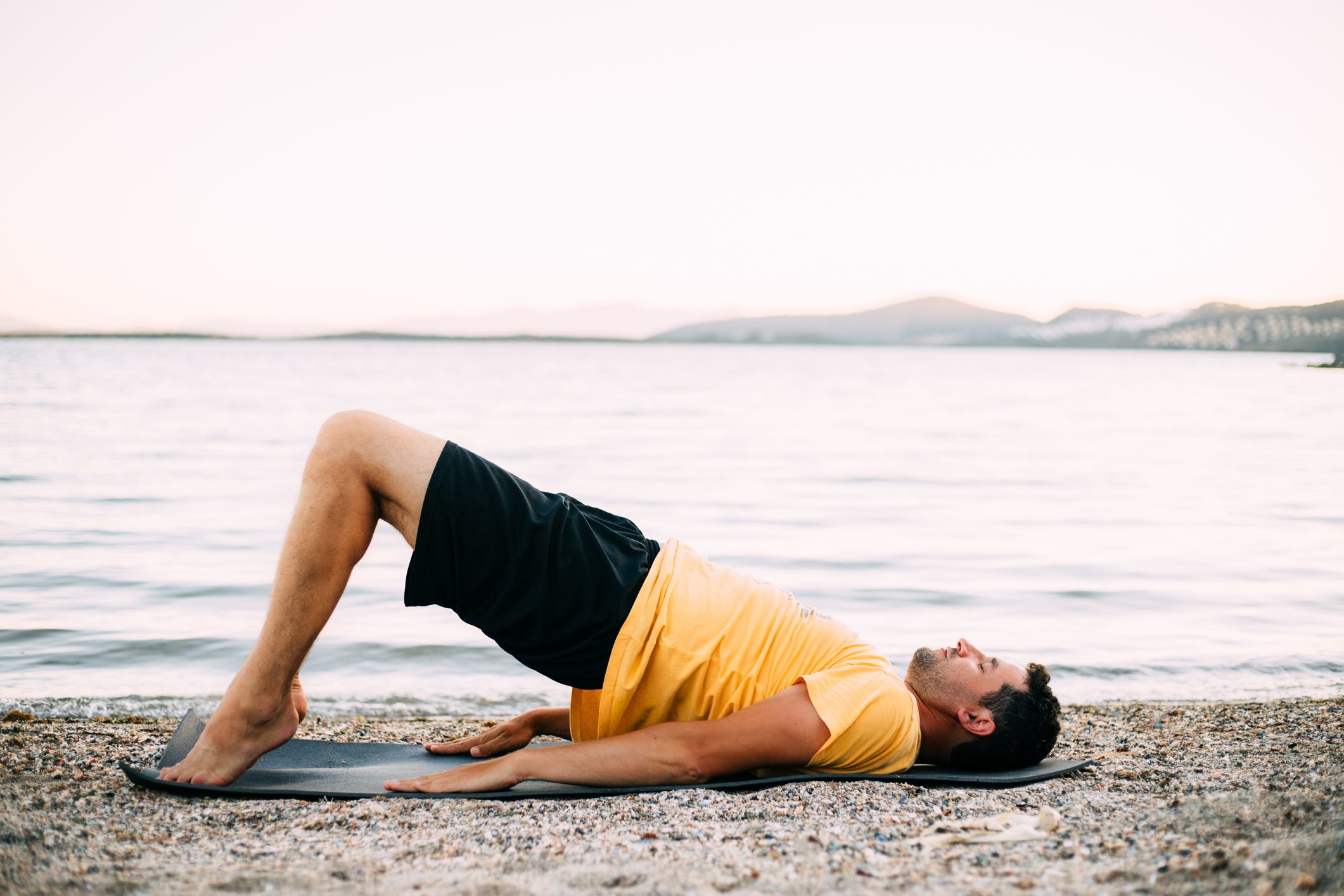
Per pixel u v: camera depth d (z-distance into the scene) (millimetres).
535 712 3689
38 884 2133
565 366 102250
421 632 6738
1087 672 6000
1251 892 2027
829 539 10945
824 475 17641
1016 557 9891
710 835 2576
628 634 3088
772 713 3076
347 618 7074
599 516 3332
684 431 27484
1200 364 152875
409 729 4523
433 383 56875
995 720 3293
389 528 11359
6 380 41156
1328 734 4043
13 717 4414
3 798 2799
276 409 31156
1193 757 3672
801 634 3287
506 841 2529
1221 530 11672
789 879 2246
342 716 5027
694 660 3133
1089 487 16125
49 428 21719
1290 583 8633
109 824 2615
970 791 3107
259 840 2537
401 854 2424
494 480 3000
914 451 22547
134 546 9320
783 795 2953
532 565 2996
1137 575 8961
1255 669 6078
